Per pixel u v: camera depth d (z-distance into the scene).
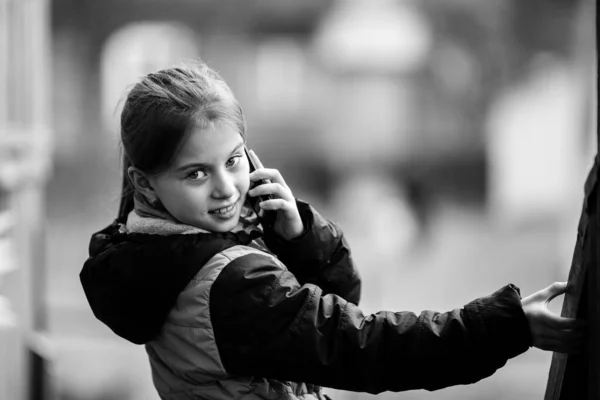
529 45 68.88
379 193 61.19
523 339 4.86
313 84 68.94
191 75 5.27
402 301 31.78
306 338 5.00
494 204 61.94
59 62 69.38
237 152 5.27
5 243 12.18
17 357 11.98
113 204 6.54
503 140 61.25
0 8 11.84
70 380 16.78
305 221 5.77
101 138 66.69
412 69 68.81
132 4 69.69
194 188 5.16
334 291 5.83
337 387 5.09
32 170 12.96
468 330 4.88
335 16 68.75
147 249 5.28
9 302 12.26
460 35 69.69
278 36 69.94
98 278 5.48
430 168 68.00
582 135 35.47
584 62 36.78
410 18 68.31
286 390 5.41
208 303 5.13
